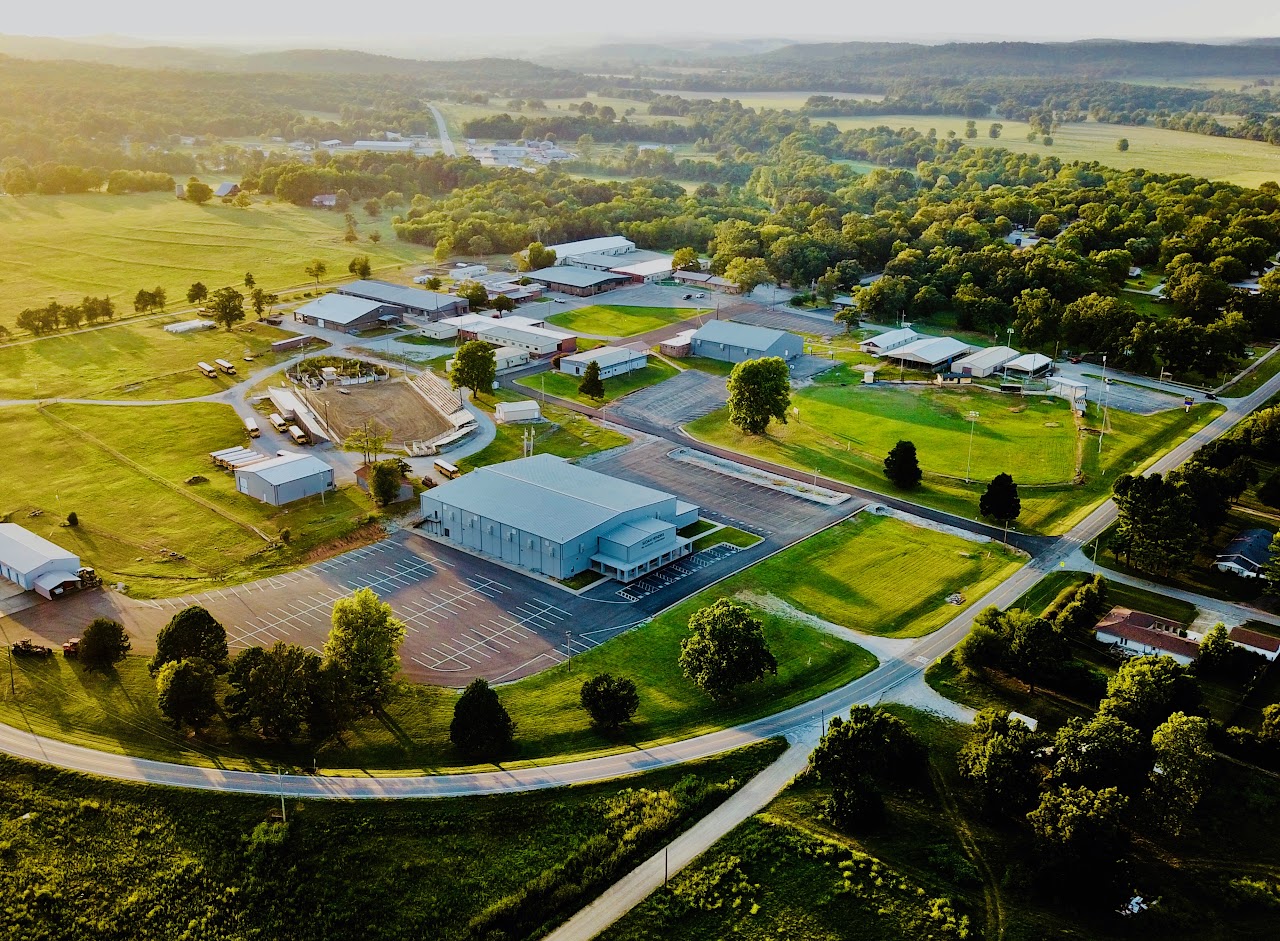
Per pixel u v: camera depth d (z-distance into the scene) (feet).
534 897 303.48
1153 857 323.98
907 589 484.33
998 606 468.75
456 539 531.91
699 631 400.47
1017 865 318.45
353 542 526.16
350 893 303.27
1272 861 322.96
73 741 365.20
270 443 652.48
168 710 361.71
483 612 459.32
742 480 609.83
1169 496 489.67
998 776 333.42
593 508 517.55
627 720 380.58
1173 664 381.40
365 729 374.02
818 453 650.84
